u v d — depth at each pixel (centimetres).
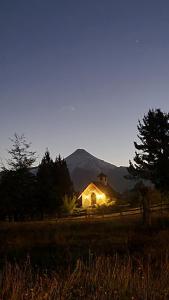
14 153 4256
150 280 725
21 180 4244
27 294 647
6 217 4178
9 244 2186
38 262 1463
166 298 674
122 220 3456
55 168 7144
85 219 4053
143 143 5028
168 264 816
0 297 675
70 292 702
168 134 4991
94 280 740
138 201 5294
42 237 2484
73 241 2225
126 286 699
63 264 1299
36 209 4362
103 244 2012
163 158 4766
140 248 1680
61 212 5341
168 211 3909
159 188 4788
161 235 2012
